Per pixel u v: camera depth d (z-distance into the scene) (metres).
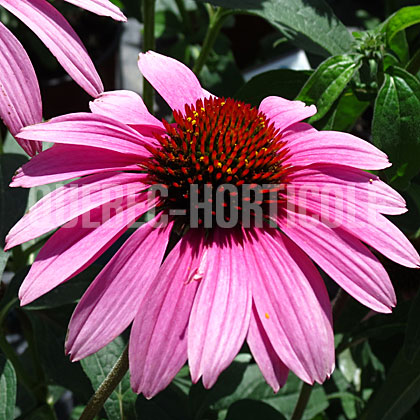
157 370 0.31
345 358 0.49
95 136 0.34
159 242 0.33
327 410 0.48
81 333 0.31
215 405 0.43
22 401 0.46
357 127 0.72
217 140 0.35
